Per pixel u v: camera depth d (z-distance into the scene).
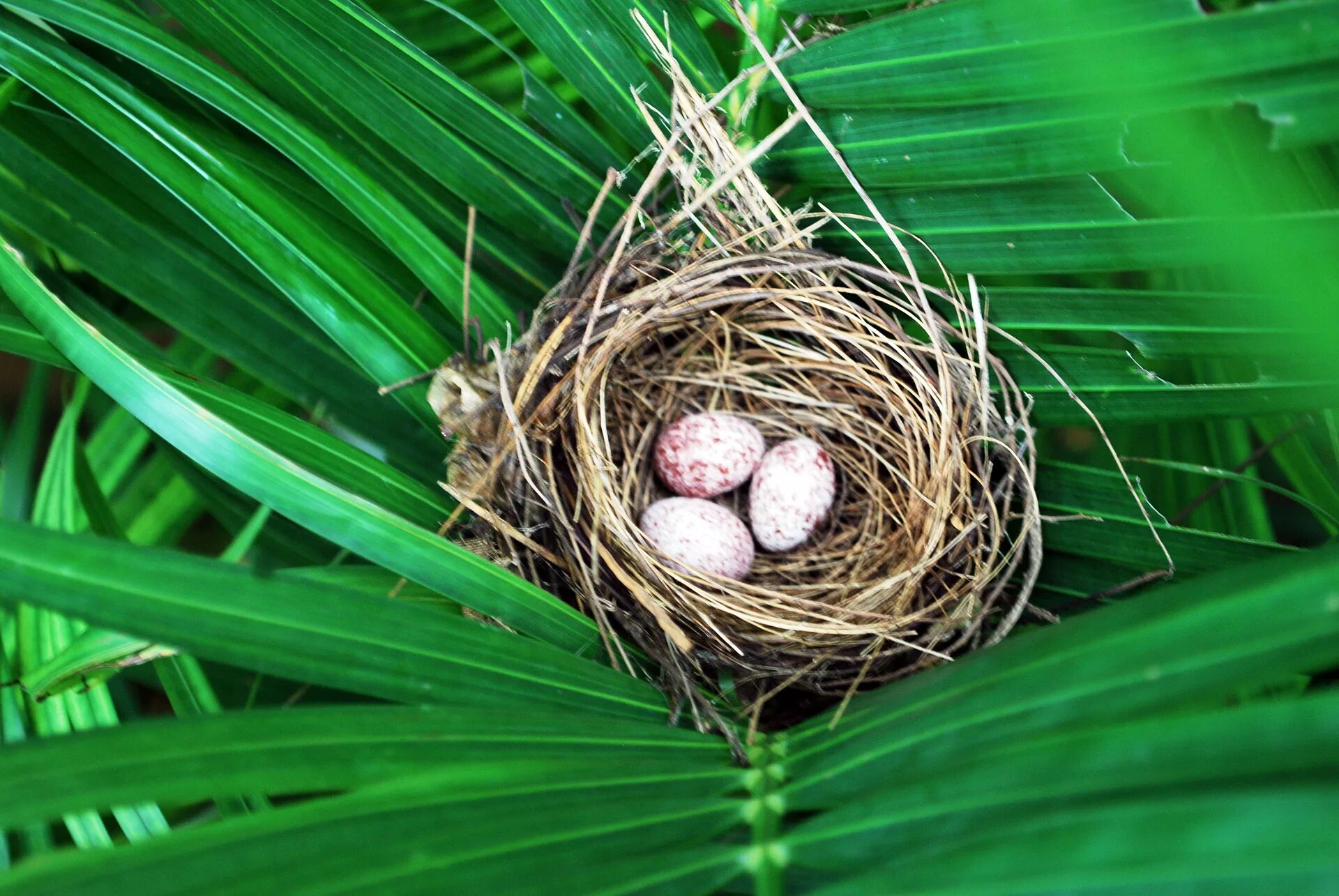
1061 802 0.24
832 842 0.28
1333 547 0.26
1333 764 0.22
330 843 0.27
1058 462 0.37
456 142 0.36
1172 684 0.25
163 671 0.35
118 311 0.39
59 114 0.36
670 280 0.37
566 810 0.30
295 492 0.32
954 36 0.33
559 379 0.37
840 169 0.35
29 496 0.37
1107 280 0.38
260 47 0.36
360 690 0.32
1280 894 0.19
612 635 0.36
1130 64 0.28
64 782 0.26
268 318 0.38
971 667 0.31
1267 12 0.28
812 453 0.40
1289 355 0.33
